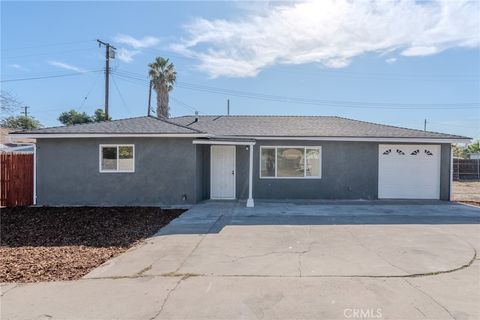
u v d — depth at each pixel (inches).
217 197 615.2
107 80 1083.9
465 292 197.5
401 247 293.0
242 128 646.5
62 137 538.3
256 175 615.2
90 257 271.6
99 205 542.9
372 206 531.5
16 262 257.9
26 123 1314.0
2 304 184.7
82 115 1908.2
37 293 198.8
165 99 1346.0
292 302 184.4
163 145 547.2
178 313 173.2
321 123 702.5
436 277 221.8
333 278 219.1
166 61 1344.7
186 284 210.5
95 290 202.5
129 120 611.8
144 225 392.2
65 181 548.4
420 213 467.2
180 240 319.9
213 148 614.5
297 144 614.9
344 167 616.7
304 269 236.5
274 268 238.8
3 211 489.1
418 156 625.0
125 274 229.5
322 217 434.3
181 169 546.9
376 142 619.2
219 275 225.8
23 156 553.6
